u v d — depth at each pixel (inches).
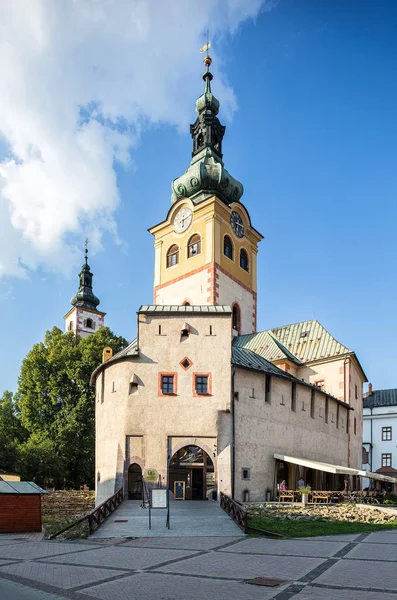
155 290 2618.1
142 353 1526.8
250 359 1749.5
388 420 3255.4
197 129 2773.1
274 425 1675.7
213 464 1455.5
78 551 807.7
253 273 2679.6
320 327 2395.4
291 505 1403.8
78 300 4616.1
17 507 1066.1
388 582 587.8
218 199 2460.6
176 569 661.9
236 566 678.5
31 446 2418.8
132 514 1182.9
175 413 1486.2
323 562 702.5
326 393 1996.8
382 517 1239.5
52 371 2839.6
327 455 1971.0
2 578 621.0
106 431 1573.6
